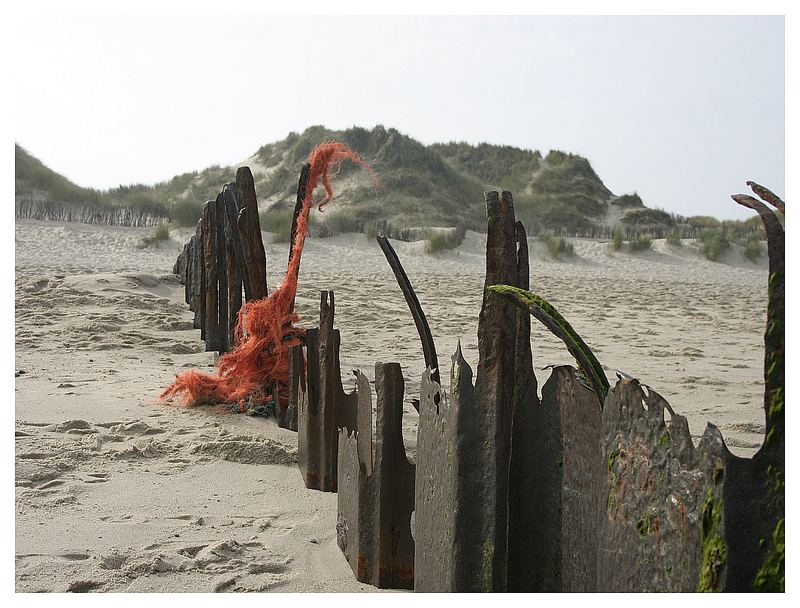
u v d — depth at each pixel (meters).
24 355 8.53
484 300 2.68
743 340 11.64
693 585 1.91
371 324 12.18
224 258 8.73
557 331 2.43
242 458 5.10
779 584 1.85
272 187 47.44
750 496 1.87
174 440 5.41
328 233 29.80
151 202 32.50
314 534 3.92
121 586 3.29
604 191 53.53
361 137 49.94
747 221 40.91
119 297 12.38
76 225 27.94
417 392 7.11
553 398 2.60
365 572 3.41
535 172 54.03
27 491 4.36
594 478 2.39
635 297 18.88
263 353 6.14
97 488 4.47
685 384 7.90
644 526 2.07
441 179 48.47
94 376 7.51
